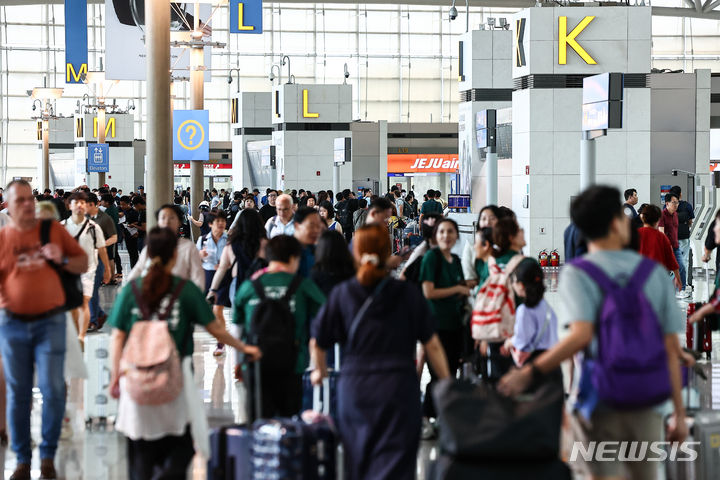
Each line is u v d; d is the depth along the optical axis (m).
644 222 16.73
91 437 10.68
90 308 18.14
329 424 7.25
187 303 7.56
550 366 5.83
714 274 28.81
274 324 8.23
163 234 7.59
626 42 30.53
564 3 30.95
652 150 42.50
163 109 18.25
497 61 42.81
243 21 33.97
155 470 7.53
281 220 15.03
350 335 7.04
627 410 5.80
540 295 9.70
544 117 30.69
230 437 7.31
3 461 9.59
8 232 8.75
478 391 6.14
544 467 6.01
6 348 8.80
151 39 18.19
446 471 6.01
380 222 12.18
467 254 11.20
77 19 41.59
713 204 30.17
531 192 30.78
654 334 5.73
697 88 42.34
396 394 6.93
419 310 7.08
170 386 7.28
